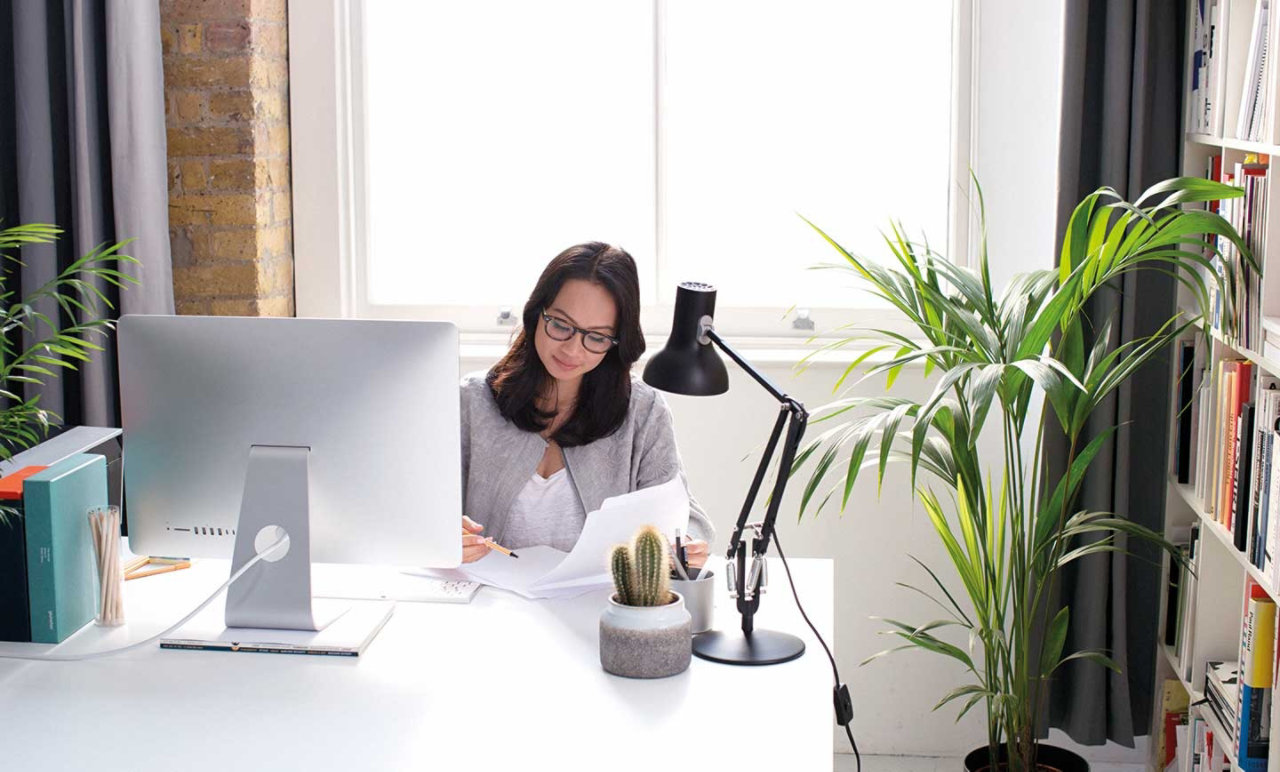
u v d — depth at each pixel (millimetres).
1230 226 2354
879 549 3275
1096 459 2928
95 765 1571
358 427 1973
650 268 3396
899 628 3297
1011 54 3146
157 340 1987
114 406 3180
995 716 2779
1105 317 2885
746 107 3330
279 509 1969
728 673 1853
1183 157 2842
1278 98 2207
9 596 1947
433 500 1996
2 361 2508
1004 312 2654
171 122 3148
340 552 2029
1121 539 2965
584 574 2148
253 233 3176
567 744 1626
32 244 3027
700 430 3289
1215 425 2631
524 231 3461
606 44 3363
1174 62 2877
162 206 3117
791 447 1952
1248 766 2449
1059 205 2879
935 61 3268
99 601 2031
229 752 1606
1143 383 2963
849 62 3291
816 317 3344
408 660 1896
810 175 3338
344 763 1576
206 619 2037
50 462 2031
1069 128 2846
